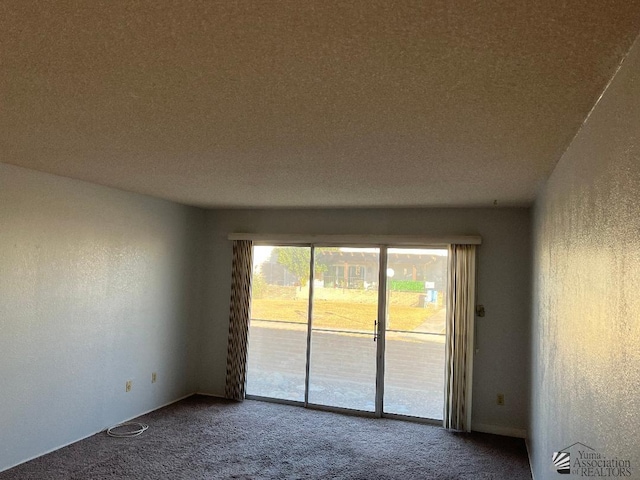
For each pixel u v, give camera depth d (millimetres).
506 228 5078
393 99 1953
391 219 5441
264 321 5922
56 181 4027
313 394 5637
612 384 1521
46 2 1273
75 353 4273
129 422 4883
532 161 2914
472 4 1213
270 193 4617
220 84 1859
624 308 1399
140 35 1462
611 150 1605
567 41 1392
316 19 1322
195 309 6031
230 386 5867
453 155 2859
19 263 3719
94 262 4465
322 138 2596
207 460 4004
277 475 3764
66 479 3539
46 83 1907
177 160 3285
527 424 4633
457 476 3854
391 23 1330
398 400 5336
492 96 1878
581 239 2111
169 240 5535
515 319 4988
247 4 1254
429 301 5320
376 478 3773
